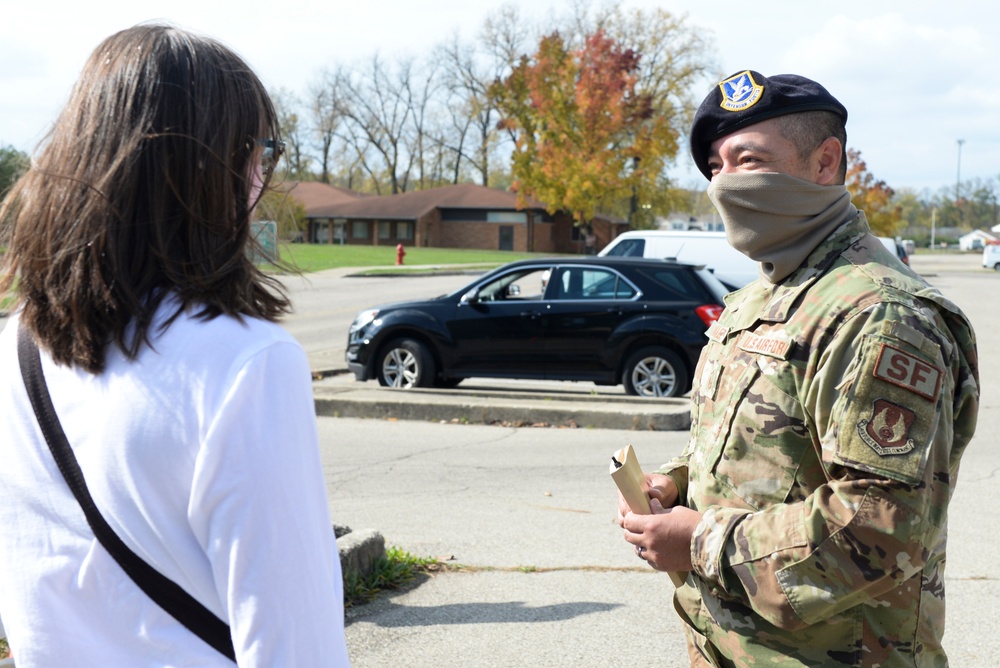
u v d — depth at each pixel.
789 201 1.84
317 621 1.17
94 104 1.28
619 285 10.41
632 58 50.66
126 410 1.19
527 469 7.16
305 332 17.53
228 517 1.14
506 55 66.06
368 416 9.45
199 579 1.18
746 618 1.81
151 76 1.27
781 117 1.89
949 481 1.67
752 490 1.79
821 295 1.77
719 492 1.85
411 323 10.74
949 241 123.19
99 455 1.19
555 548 5.14
